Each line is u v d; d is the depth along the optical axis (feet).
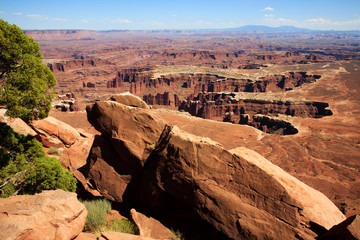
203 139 36.55
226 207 30.86
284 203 29.76
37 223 22.79
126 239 27.99
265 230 28.66
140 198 40.34
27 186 47.44
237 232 29.66
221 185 32.55
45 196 26.55
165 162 36.86
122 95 48.21
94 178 46.39
